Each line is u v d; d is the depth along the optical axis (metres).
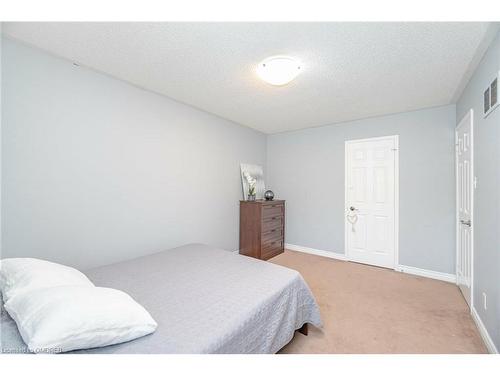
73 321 0.82
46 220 1.77
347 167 3.54
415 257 2.98
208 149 3.19
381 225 3.25
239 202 3.73
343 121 3.53
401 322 1.90
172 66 1.95
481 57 1.75
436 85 2.25
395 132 3.13
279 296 1.44
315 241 3.87
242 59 1.83
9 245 1.61
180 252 2.30
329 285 2.63
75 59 1.84
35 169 1.71
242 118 3.42
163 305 1.26
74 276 1.21
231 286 1.50
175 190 2.75
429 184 2.89
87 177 1.99
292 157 4.16
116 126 2.19
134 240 2.34
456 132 2.64
